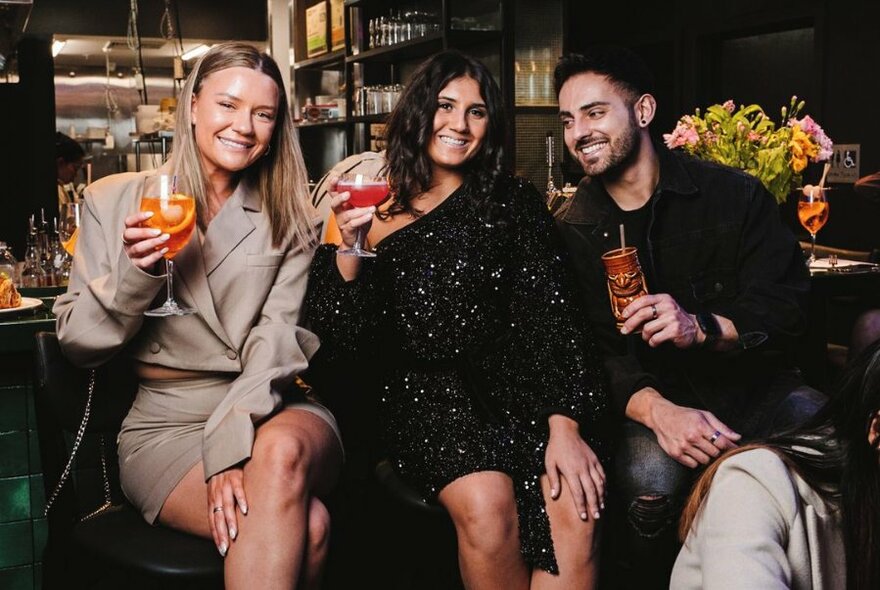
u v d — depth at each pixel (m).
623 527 2.30
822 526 1.40
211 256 2.27
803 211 3.70
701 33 6.19
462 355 2.37
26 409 2.53
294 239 2.38
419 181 2.47
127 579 2.64
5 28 4.84
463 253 2.40
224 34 8.79
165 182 2.02
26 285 3.47
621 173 2.47
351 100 7.32
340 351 2.32
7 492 2.53
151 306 2.21
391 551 2.81
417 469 2.26
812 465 1.41
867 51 5.14
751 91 6.13
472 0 5.63
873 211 5.19
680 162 2.48
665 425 2.25
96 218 2.27
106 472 2.49
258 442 2.03
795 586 1.36
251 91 2.23
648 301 2.21
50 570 2.33
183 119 2.30
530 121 5.53
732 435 2.18
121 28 8.31
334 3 7.75
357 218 2.18
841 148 5.36
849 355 3.10
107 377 2.31
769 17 5.71
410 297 2.38
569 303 2.42
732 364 2.46
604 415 2.33
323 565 2.06
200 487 2.10
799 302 2.40
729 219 2.45
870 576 1.36
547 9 5.56
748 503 1.36
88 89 8.96
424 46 5.98
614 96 2.39
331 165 8.22
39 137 6.20
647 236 2.46
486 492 2.13
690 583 1.45
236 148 2.25
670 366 2.48
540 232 2.47
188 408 2.24
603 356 2.51
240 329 2.26
